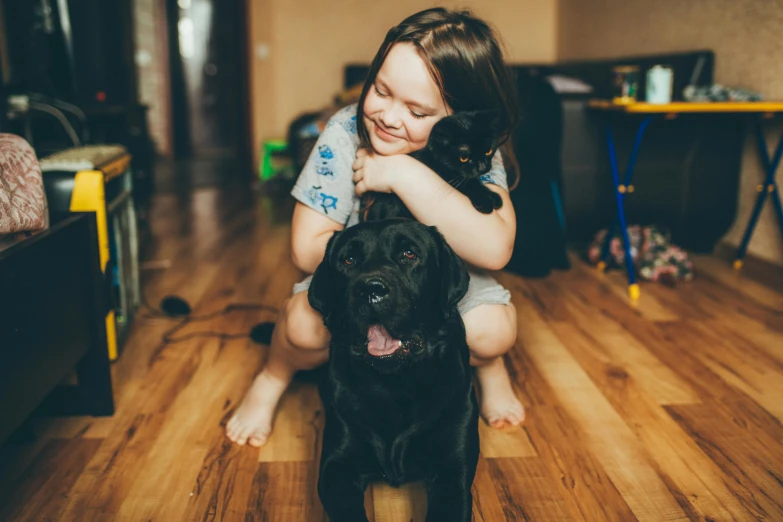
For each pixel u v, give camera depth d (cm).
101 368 165
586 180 335
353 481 120
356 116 135
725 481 140
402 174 123
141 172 467
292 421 165
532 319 243
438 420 118
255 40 641
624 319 243
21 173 136
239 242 382
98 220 181
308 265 142
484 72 128
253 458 149
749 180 323
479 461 147
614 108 278
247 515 128
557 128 313
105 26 492
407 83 122
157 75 859
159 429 161
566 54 588
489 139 130
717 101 294
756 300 266
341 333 117
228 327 234
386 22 645
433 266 117
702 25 359
